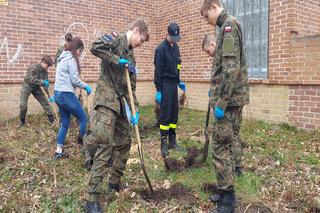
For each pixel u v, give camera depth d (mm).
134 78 3615
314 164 4664
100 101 3289
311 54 6211
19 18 7789
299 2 6578
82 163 4691
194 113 8703
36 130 6703
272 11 6863
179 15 9500
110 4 9328
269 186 3934
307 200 3539
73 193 3814
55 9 8344
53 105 7031
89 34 8984
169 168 4469
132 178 4191
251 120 7375
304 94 6457
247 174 4207
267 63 7125
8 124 7270
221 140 3182
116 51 3328
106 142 3266
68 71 4941
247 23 7516
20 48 7855
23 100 7004
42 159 4953
